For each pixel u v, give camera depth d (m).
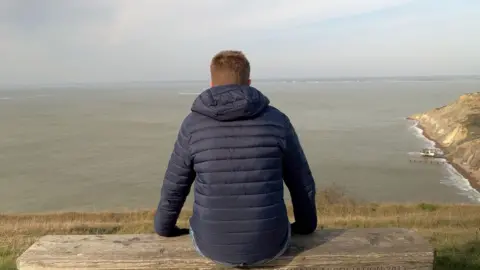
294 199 3.20
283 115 3.06
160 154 61.22
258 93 2.97
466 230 11.02
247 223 2.85
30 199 38.88
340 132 85.31
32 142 75.25
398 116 116.06
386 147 67.62
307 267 3.14
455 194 41.25
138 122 107.12
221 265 3.08
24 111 146.12
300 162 3.05
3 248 8.82
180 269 3.14
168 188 3.06
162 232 3.36
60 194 40.50
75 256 3.21
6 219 22.30
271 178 2.90
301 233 3.51
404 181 46.00
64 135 84.31
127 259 3.15
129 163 55.00
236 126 2.87
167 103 186.75
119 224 15.42
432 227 12.55
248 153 2.85
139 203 36.72
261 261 2.98
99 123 105.75
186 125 2.96
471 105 83.31
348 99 193.62
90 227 14.55
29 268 3.21
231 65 2.97
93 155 61.47
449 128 75.69
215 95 2.87
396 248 3.27
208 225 2.88
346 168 51.72
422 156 59.66
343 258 3.16
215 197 2.85
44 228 14.50
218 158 2.84
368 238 3.46
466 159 55.25
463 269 6.23
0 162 56.72
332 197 27.73
